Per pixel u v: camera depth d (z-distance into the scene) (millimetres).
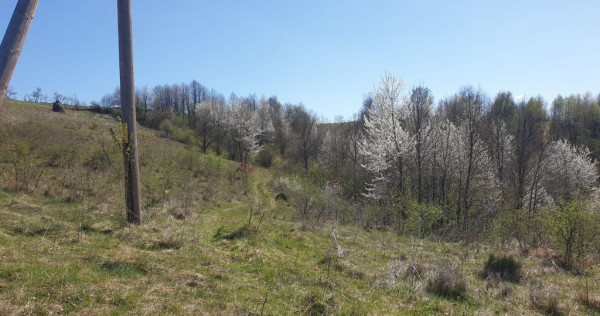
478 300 6293
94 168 15352
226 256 7160
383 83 23375
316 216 16656
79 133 24953
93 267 5176
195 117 62406
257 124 52469
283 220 14289
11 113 26359
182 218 10859
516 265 8344
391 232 15742
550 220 10516
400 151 23344
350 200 25516
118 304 4152
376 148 24188
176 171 17422
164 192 13359
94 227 7512
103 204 10188
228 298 4941
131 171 8188
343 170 30734
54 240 6152
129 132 8055
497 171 29703
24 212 7961
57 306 3775
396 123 23453
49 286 4191
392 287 6555
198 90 74500
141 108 69750
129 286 4699
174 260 6211
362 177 28516
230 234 9047
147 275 5266
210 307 4551
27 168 11781
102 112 60750
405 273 7457
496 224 13977
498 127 29359
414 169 25109
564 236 10156
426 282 6770
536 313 5977
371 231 15109
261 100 61938
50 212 8367
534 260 10320
